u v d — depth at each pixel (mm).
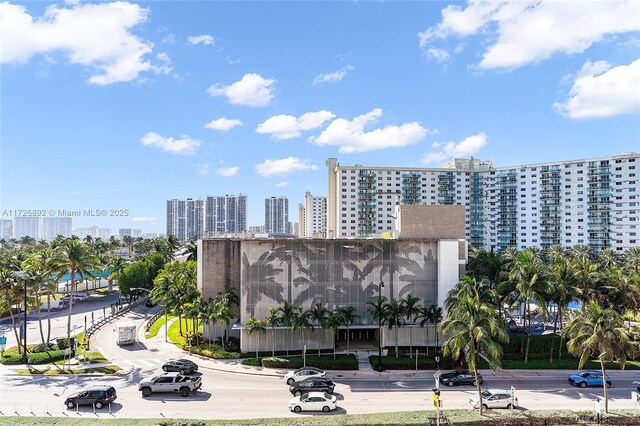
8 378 47500
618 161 141875
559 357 54750
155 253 133375
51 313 93875
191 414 37000
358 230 161750
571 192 150125
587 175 147375
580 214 148000
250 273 57500
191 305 59750
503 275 57750
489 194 165000
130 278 102500
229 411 37844
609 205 142625
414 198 163000
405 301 54562
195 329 64938
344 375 49031
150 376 44719
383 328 58125
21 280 56344
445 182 164000
